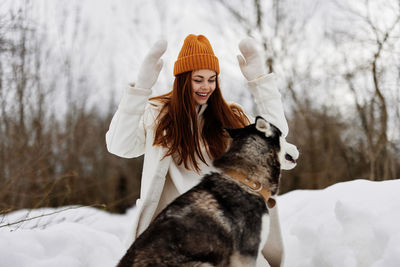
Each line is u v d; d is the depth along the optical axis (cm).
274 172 278
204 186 254
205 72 288
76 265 325
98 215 632
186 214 235
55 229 373
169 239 224
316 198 405
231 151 273
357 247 283
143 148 306
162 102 302
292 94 1329
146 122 296
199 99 294
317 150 1338
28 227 470
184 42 299
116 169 1501
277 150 282
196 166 286
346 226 303
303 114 1299
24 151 862
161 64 277
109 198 1379
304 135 1361
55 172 1020
